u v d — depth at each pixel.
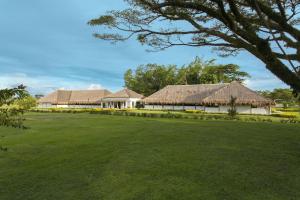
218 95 39.53
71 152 9.41
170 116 25.42
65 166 7.73
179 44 9.02
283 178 6.46
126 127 16.19
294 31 4.79
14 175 7.00
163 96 48.41
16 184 6.38
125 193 5.71
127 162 7.93
